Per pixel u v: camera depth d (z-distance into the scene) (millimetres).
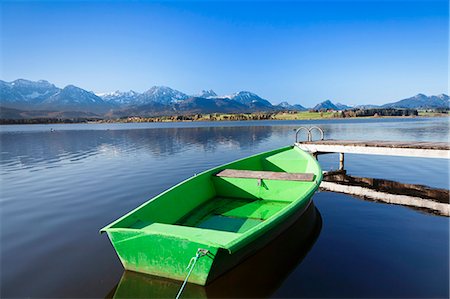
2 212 9500
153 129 71562
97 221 8531
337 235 7180
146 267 4945
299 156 11273
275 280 5215
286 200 7922
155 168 17016
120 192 11773
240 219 6961
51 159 21438
